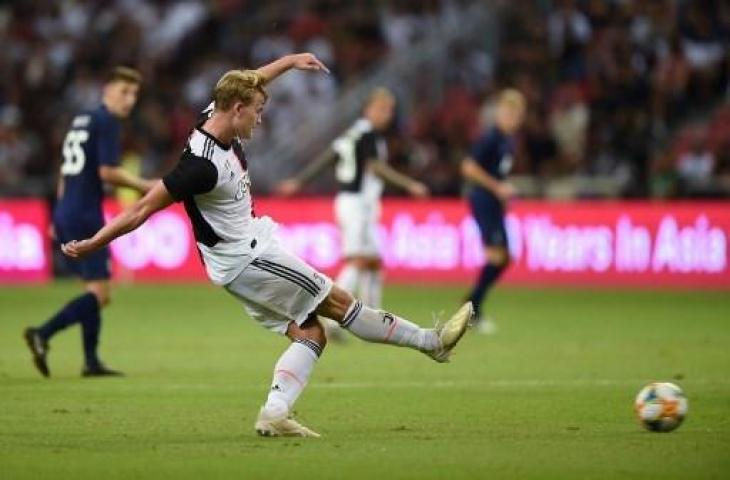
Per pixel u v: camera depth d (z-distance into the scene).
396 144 85.25
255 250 26.50
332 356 43.84
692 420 29.06
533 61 89.81
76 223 38.12
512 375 38.28
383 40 94.31
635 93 86.50
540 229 75.75
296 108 91.19
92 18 98.94
